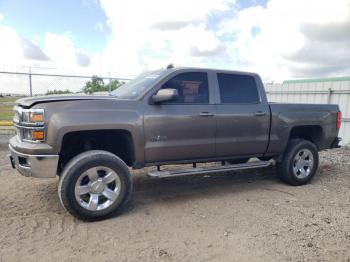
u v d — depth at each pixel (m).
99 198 3.96
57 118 3.72
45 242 3.35
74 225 3.78
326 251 3.23
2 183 5.34
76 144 4.34
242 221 3.95
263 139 5.19
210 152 4.76
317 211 4.30
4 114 9.98
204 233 3.61
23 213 4.11
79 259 3.04
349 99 10.21
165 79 4.44
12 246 3.25
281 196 4.96
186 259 3.05
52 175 3.76
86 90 10.84
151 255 3.12
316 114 5.74
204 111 4.62
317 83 11.12
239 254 3.15
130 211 4.25
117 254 3.13
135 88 4.62
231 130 4.87
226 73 4.97
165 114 4.33
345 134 10.41
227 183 5.69
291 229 3.72
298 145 5.49
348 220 4.00
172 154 4.46
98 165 3.85
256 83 5.25
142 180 5.76
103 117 3.94
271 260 3.05
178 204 4.55
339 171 6.68
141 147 4.21
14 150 3.91
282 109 5.36
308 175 5.64
